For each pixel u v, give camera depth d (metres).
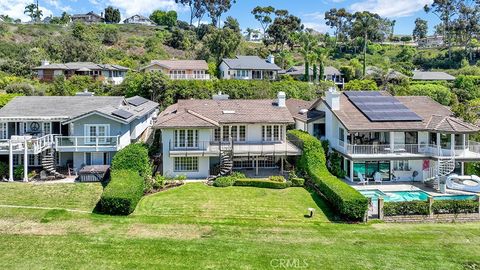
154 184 33.50
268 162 40.75
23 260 20.41
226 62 91.00
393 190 35.25
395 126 37.12
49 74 77.50
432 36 173.88
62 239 23.19
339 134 39.84
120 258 20.98
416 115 39.19
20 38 117.94
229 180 34.91
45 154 36.56
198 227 25.95
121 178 30.78
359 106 40.59
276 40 136.38
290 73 97.56
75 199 30.16
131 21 169.38
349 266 21.02
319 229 26.39
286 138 41.69
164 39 130.62
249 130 39.28
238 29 144.88
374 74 92.44
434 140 37.84
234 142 38.97
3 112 38.19
